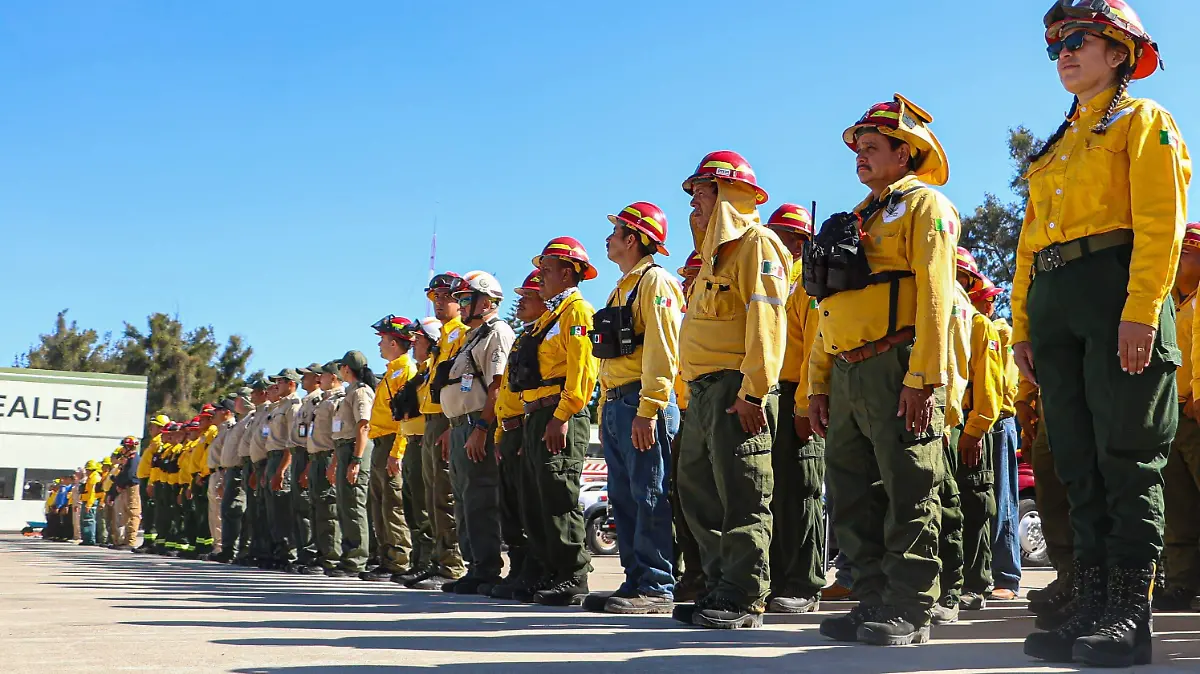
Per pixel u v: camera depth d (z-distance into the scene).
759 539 4.89
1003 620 5.63
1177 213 3.59
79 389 38.59
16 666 3.41
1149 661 3.58
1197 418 5.08
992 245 28.30
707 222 5.17
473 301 7.69
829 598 7.61
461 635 4.50
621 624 5.09
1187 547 6.34
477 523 7.55
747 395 4.77
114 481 21.30
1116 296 3.69
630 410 6.00
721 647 4.03
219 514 14.89
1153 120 3.66
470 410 7.54
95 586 8.46
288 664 3.47
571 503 6.60
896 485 4.18
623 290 6.12
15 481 37.28
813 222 4.46
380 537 9.71
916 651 3.89
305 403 11.41
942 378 4.04
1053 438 3.89
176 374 57.94
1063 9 3.86
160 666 3.41
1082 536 3.81
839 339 4.30
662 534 5.95
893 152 4.40
